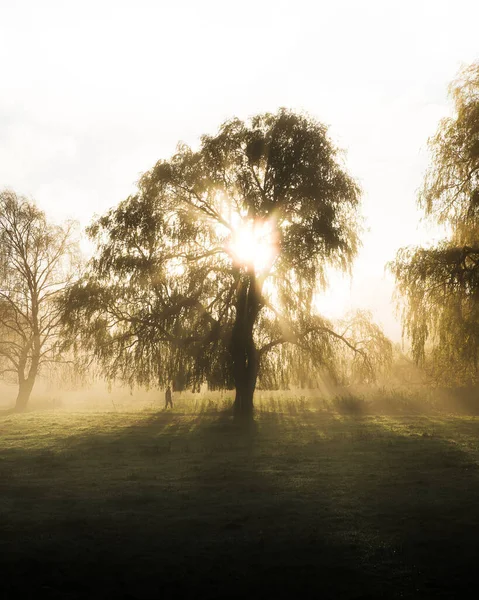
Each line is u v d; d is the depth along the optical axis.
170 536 9.71
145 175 31.98
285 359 33.19
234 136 30.55
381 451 19.38
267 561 8.50
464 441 21.91
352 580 7.76
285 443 21.77
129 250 31.33
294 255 28.89
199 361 29.45
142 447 21.09
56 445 21.77
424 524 10.26
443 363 26.41
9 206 43.75
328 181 29.70
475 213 24.44
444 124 25.47
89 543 9.38
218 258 31.16
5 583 7.73
